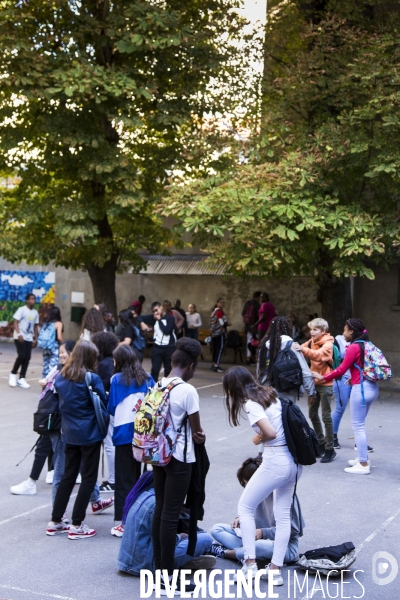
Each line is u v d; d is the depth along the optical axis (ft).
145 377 22.62
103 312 41.22
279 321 26.91
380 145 46.19
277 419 18.38
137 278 75.66
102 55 53.72
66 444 22.18
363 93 48.57
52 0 50.01
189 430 18.03
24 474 29.50
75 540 22.03
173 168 56.34
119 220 60.18
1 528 23.13
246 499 18.69
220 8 55.52
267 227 45.39
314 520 23.88
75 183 56.44
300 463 18.39
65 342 25.63
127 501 19.65
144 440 17.83
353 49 49.96
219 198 45.27
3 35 48.37
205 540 19.98
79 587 18.42
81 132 50.62
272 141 51.55
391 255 50.78
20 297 83.76
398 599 17.79
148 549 18.99
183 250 73.26
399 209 53.26
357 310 61.31
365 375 29.68
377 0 51.96
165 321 49.26
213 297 72.08
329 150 47.03
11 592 18.04
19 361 52.75
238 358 70.74
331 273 51.93
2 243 57.16
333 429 34.24
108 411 22.58
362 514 24.54
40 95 47.75
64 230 51.98
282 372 26.11
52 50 51.57
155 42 48.19
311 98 50.57
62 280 80.53
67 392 21.80
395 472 30.22
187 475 17.97
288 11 56.75
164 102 52.26
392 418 42.91
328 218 45.47
